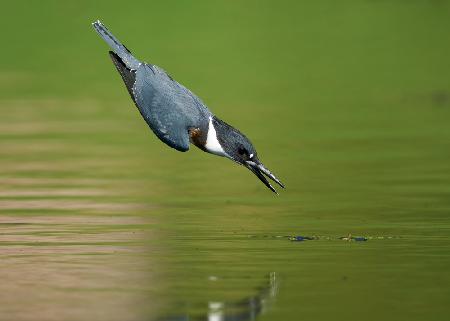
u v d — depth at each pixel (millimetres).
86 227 15117
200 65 28594
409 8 35656
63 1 34719
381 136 21703
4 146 21000
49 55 30156
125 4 34531
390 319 10984
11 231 14891
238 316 11141
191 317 11086
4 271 12828
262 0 36219
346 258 13352
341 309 11320
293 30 32688
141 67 14070
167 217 15742
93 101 25469
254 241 14266
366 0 36719
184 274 12664
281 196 17188
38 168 19203
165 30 32062
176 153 20797
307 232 14789
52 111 24391
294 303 11531
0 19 33094
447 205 16328
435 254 13500
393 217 15609
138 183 18172
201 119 14266
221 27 32750
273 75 27906
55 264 13141
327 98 25609
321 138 21609
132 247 13992
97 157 20203
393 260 13227
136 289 12086
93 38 31609
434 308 11320
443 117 23391
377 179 18203
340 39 31812
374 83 27156
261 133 22094
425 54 30031
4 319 11023
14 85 27047
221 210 16234
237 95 25891
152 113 13977
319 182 18094
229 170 19391
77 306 11445
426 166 19125
